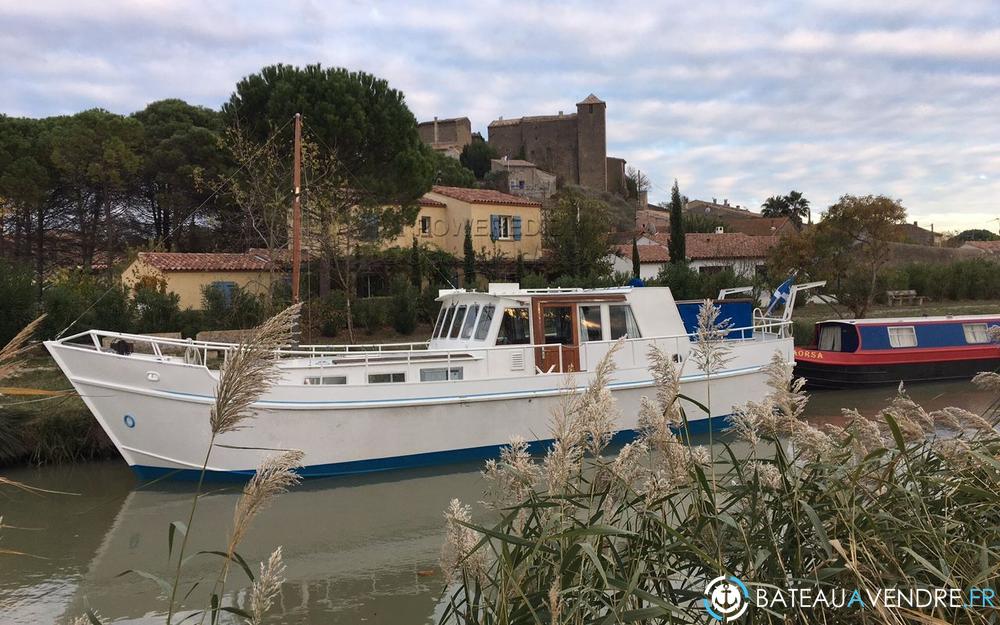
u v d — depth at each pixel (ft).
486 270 107.76
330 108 76.18
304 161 68.69
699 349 10.76
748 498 10.73
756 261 144.46
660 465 10.77
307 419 36.47
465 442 39.45
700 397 43.47
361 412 37.40
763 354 46.44
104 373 36.24
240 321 73.56
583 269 113.60
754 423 11.12
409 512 32.58
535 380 40.52
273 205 67.97
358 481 37.24
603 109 317.83
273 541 29.25
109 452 41.68
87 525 31.58
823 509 9.96
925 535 9.74
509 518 9.07
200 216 131.54
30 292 62.03
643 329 43.57
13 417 40.88
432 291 87.45
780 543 9.86
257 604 8.22
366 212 78.59
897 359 64.13
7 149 116.37
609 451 39.17
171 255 94.84
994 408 14.69
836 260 91.91
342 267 88.12
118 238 133.69
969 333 67.62
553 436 9.83
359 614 21.95
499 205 120.06
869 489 11.43
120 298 68.85
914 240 216.74
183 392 35.58
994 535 10.26
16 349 9.04
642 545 9.80
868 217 87.20
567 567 8.73
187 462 36.17
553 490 9.01
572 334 42.50
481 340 42.14
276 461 8.25
